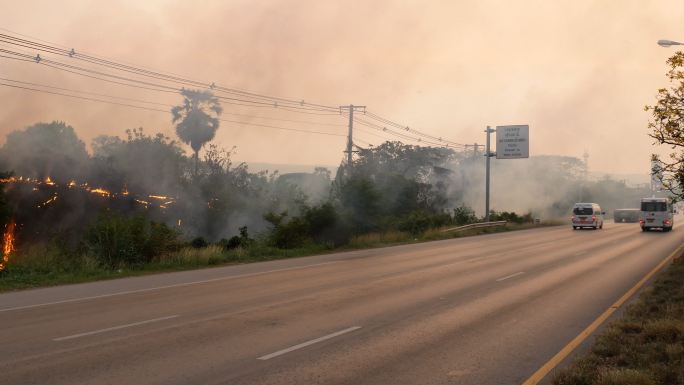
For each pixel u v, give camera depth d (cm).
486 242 3216
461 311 1073
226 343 812
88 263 1717
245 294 1277
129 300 1192
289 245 2614
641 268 1827
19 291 1334
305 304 1144
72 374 659
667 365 644
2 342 812
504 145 4912
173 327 919
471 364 713
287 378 650
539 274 1678
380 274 1675
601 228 4941
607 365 665
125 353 754
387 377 657
